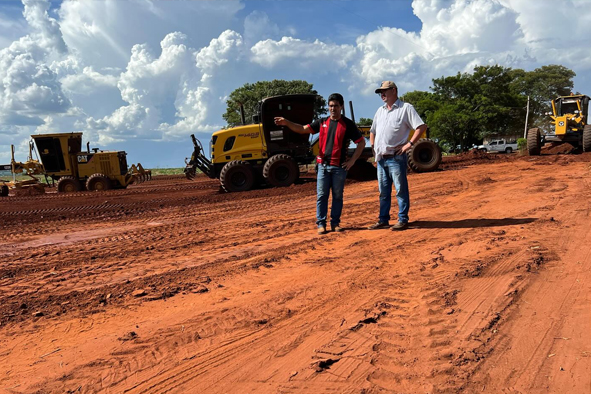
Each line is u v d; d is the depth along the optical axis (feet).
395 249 14.47
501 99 177.88
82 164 63.87
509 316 8.48
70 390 6.73
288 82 157.79
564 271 10.85
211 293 11.21
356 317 8.94
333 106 17.70
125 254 16.69
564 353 6.97
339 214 18.83
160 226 24.26
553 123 64.03
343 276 11.92
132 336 8.61
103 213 32.35
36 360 7.79
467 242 14.55
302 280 11.85
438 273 11.41
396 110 17.28
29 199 49.37
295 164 43.96
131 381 6.94
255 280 12.17
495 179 35.22
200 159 47.78
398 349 7.45
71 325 9.41
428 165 47.52
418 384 6.34
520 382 6.24
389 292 10.32
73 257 16.61
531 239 14.15
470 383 6.28
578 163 43.98
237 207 31.68
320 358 7.32
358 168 47.47
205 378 6.93
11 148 63.16
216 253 15.99
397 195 17.97
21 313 10.34
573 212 18.16
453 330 8.01
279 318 9.21
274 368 7.11
